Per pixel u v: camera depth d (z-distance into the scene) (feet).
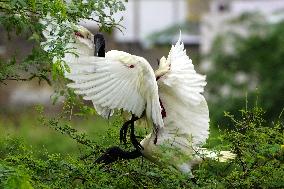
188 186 35.99
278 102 80.69
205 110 39.81
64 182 36.24
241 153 36.60
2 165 32.76
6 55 50.01
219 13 132.16
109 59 38.06
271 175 35.94
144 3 188.14
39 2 38.47
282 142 36.52
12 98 75.82
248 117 37.19
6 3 38.73
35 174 36.32
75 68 38.01
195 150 38.11
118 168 38.70
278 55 94.32
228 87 91.35
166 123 39.50
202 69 100.83
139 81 38.06
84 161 39.27
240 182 35.68
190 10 191.21
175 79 39.04
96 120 47.83
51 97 40.88
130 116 40.24
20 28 38.78
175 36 157.48
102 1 39.37
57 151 49.29
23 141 40.37
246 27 115.34
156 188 36.76
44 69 39.45
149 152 39.22
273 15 129.70
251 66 95.09
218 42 105.50
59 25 38.11
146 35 168.45
